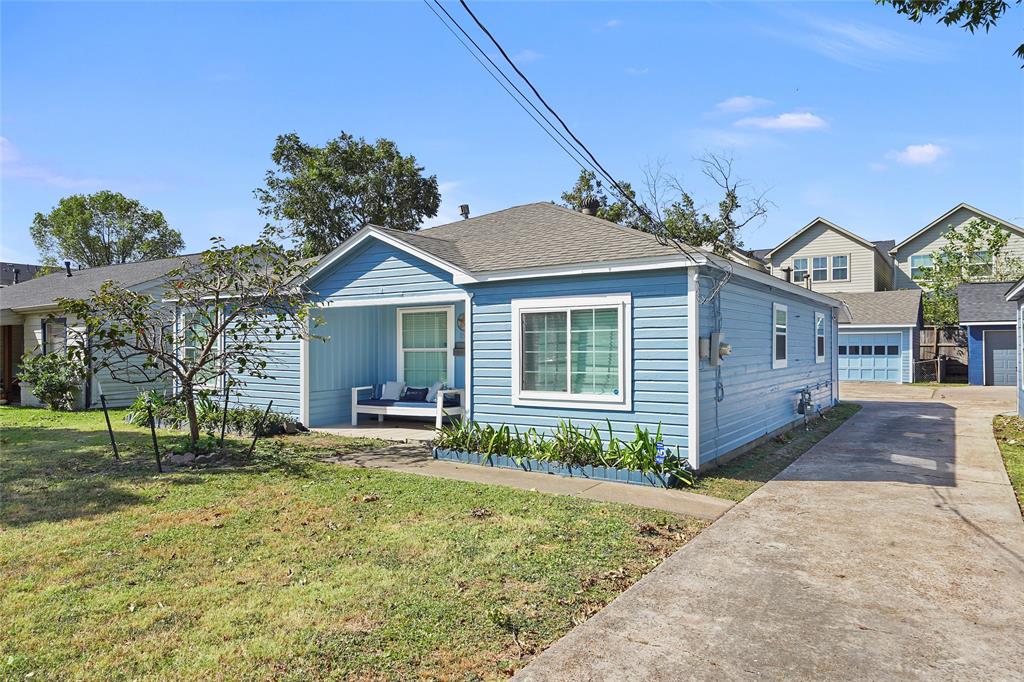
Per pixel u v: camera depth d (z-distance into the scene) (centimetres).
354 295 1217
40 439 1143
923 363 2861
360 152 3216
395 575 493
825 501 746
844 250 3322
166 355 964
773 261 3500
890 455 1052
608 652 382
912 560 548
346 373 1398
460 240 1263
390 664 361
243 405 1352
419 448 1085
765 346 1188
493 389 1045
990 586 490
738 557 553
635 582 496
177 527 612
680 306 873
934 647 393
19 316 1989
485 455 941
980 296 2634
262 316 1030
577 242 1038
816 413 1533
